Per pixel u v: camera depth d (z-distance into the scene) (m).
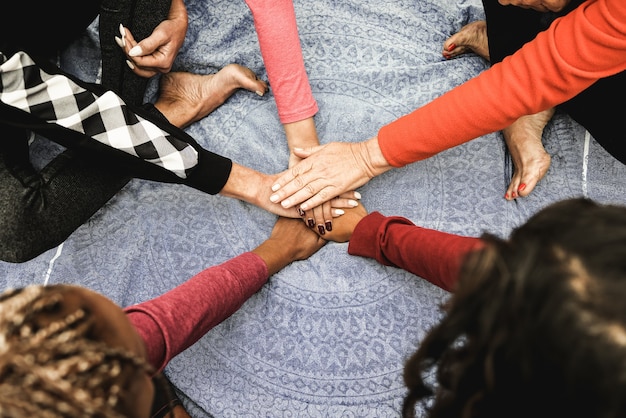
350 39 1.28
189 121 1.23
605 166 1.17
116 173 1.10
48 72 0.96
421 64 1.28
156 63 1.14
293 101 1.15
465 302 0.50
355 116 1.23
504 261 0.48
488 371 0.47
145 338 0.74
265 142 1.23
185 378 1.08
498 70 0.92
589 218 0.47
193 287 0.88
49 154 1.18
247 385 1.07
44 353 0.41
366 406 1.05
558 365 0.43
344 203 1.13
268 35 1.08
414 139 1.00
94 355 0.43
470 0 1.31
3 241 1.02
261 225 1.18
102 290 1.11
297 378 1.07
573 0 0.98
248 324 1.10
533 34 1.12
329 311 1.10
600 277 0.43
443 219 1.15
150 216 1.17
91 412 0.40
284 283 1.12
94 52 1.23
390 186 1.19
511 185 1.15
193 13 1.30
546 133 1.22
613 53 0.80
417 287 1.10
